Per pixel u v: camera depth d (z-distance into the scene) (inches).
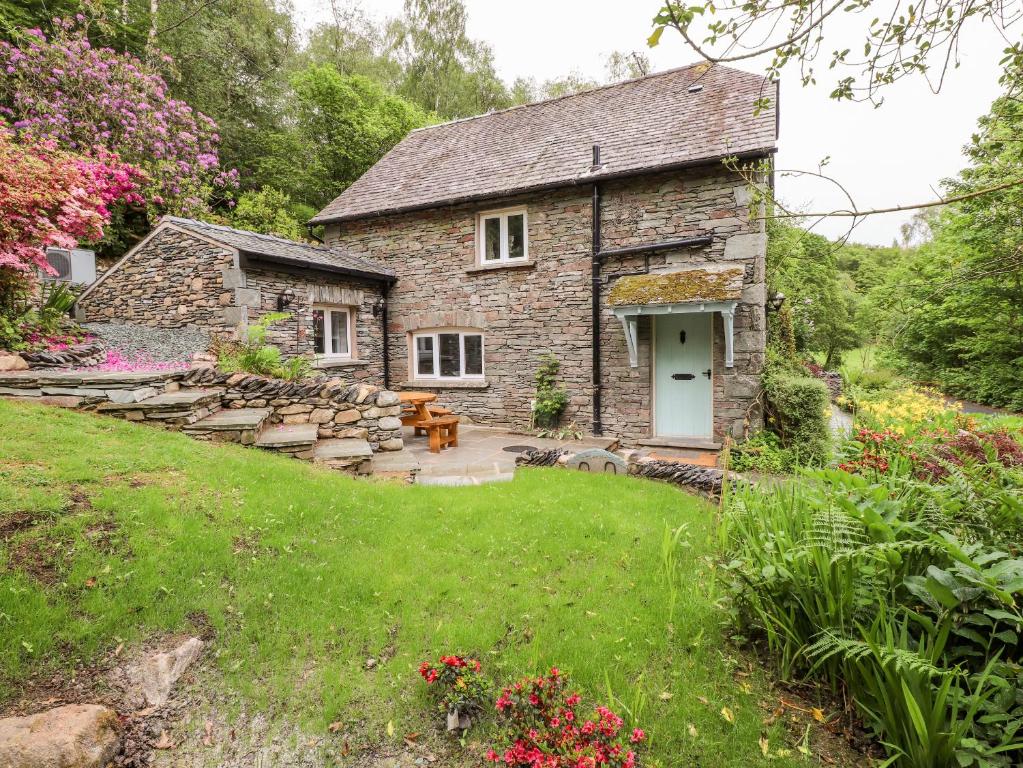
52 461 141.4
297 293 338.6
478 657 101.7
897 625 87.4
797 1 84.4
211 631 101.3
